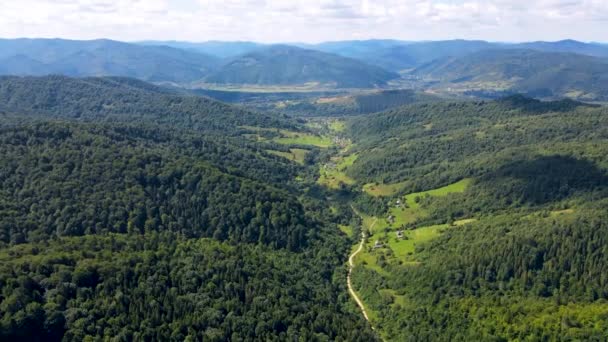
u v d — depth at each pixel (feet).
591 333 532.73
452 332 594.65
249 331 535.19
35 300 487.61
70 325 474.90
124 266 565.12
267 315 559.79
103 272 545.03
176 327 502.79
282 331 552.82
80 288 516.73
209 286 584.81
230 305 562.66
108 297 515.50
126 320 496.23
